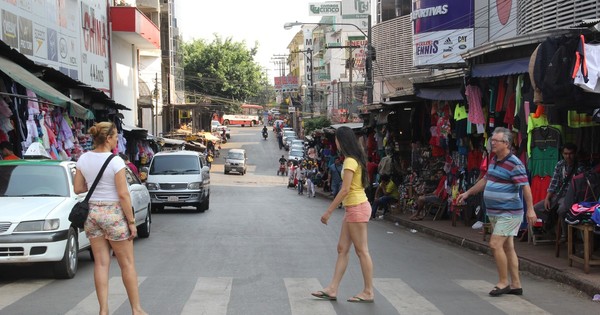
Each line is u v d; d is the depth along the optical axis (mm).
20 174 9609
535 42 10352
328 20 72188
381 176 19734
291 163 41969
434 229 14641
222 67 82875
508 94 12023
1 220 8289
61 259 8516
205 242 12836
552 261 9539
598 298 7453
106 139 6160
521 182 7492
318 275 9016
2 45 11398
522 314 6770
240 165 53031
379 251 11773
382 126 23531
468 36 21938
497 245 7660
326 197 31266
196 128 69812
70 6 23516
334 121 48281
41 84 11992
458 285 8398
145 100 40656
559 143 11016
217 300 7305
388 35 31734
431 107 18359
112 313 6695
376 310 6855
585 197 9391
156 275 8945
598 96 8234
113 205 6016
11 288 8078
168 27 54938
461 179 15141
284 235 14094
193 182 20625
